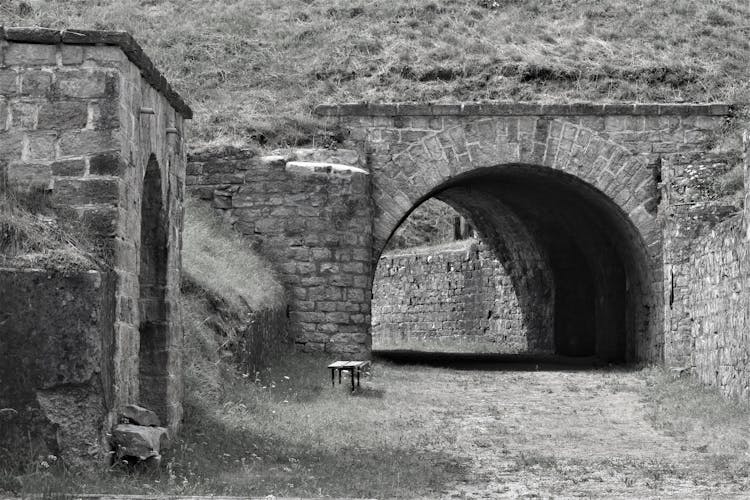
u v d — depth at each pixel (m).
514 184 31.00
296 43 30.45
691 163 25.38
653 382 22.70
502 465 13.94
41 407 10.99
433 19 31.30
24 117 11.80
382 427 16.73
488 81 28.34
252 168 25.34
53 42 11.81
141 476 11.31
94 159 11.77
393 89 28.14
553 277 34.72
